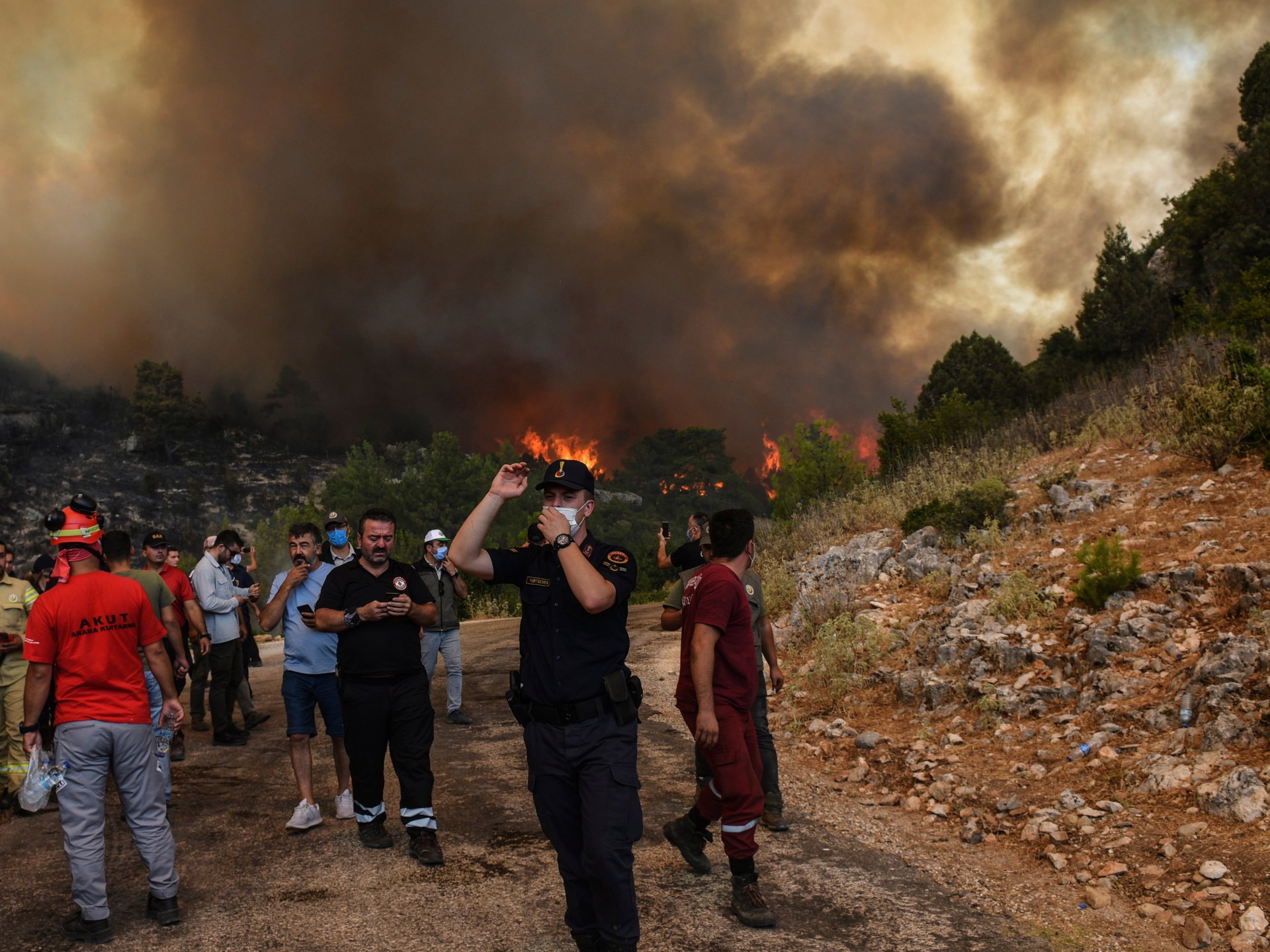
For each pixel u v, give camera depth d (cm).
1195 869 397
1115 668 618
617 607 342
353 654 480
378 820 492
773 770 515
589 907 336
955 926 379
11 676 575
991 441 1594
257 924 391
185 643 626
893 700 742
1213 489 877
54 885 443
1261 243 2366
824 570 1188
